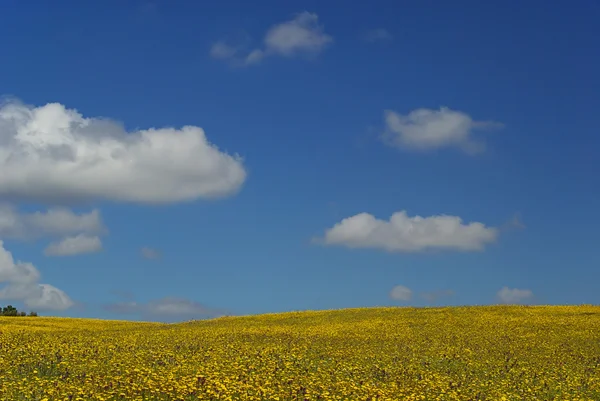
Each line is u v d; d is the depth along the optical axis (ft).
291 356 106.01
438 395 78.13
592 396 82.84
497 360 115.85
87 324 204.85
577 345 139.74
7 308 237.25
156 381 73.20
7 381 73.10
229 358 101.04
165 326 195.31
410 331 163.12
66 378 76.13
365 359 110.52
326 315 207.82
